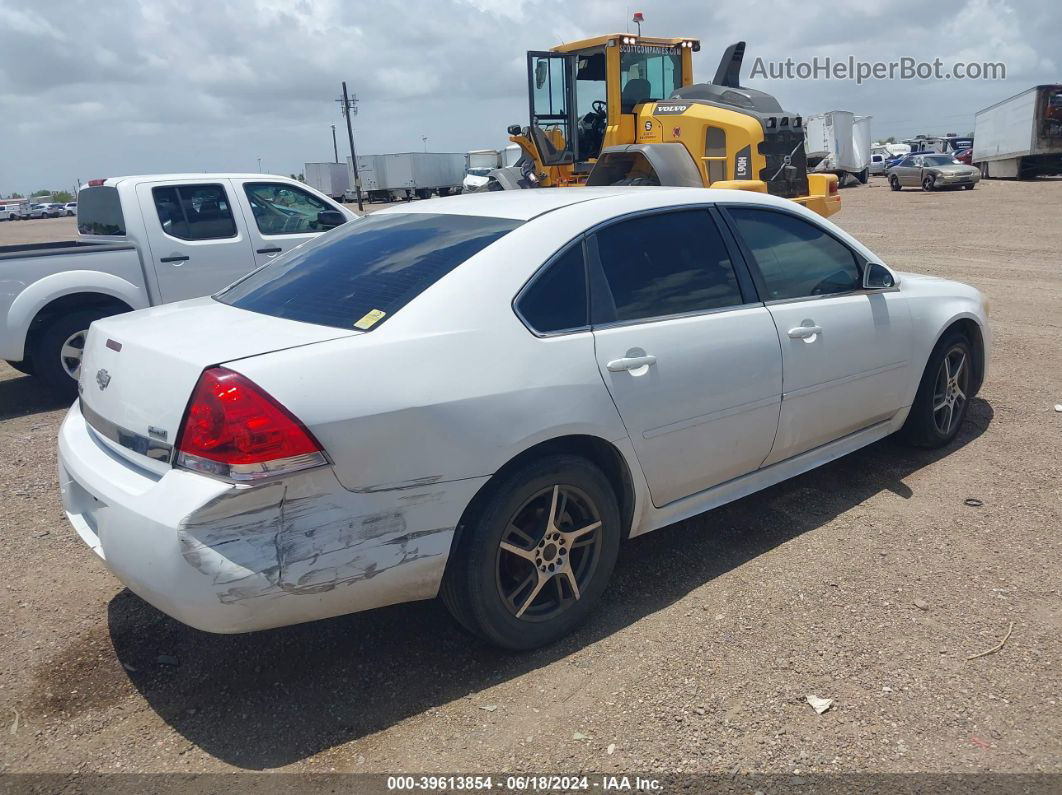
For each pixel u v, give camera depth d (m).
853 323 4.38
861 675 3.08
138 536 2.72
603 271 3.51
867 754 2.70
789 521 4.35
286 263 3.95
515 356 3.13
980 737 2.76
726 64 13.15
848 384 4.38
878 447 5.34
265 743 2.85
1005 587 3.64
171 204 7.65
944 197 29.31
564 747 2.78
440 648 3.37
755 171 11.48
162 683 3.19
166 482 2.73
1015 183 35.53
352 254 3.69
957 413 5.31
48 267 6.88
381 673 3.21
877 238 17.19
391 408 2.84
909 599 3.57
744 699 2.97
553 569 3.30
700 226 3.93
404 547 2.91
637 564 3.98
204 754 2.80
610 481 3.57
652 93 13.09
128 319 3.58
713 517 4.45
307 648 3.39
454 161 60.69
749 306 3.97
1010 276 11.89
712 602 3.61
